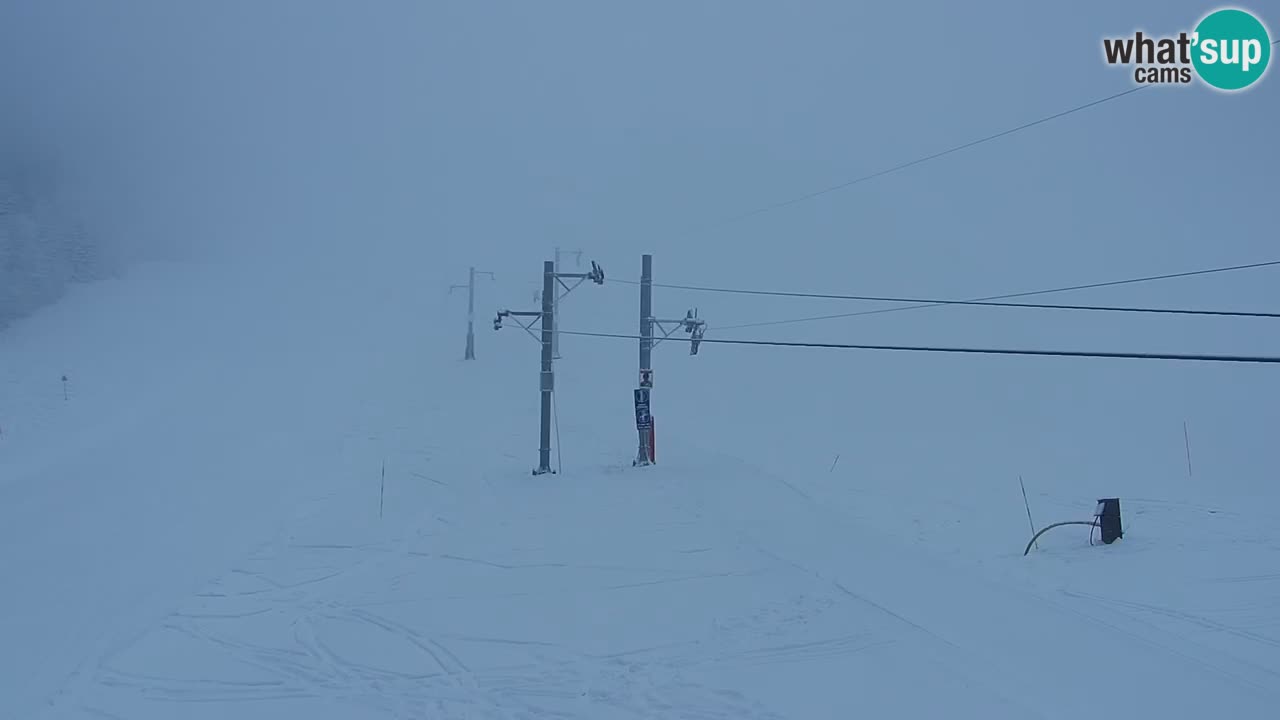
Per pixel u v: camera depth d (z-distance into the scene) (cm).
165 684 1141
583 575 1612
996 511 2300
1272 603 1463
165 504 2264
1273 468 2995
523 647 1247
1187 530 2042
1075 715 967
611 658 1191
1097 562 1764
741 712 991
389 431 3509
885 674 1097
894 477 2889
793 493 2398
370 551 1823
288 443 3188
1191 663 1132
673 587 1523
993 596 1441
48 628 1353
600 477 2675
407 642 1280
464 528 2019
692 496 2353
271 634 1330
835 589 1484
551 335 2831
